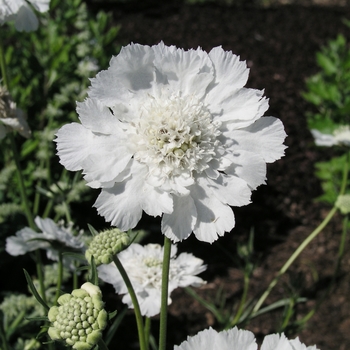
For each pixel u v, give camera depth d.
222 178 0.22
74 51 0.57
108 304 0.48
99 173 0.21
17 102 0.51
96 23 0.59
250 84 0.81
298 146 0.72
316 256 0.58
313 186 0.68
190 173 0.22
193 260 0.32
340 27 1.11
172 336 0.47
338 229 0.63
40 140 0.50
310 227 0.63
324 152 0.72
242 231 0.61
